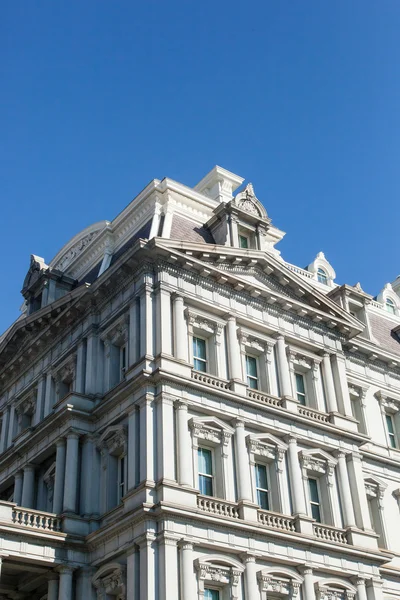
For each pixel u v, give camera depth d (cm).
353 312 5812
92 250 5522
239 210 5022
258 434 4344
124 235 5253
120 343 4547
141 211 5197
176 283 4462
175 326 4306
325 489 4528
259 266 4894
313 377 4912
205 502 3884
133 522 3744
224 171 5838
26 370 5388
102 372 4572
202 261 4606
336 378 5031
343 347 5403
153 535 3653
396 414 5588
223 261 4706
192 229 5034
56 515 4069
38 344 5238
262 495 4278
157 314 4297
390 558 4512
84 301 4803
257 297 4809
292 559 4062
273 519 4125
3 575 4231
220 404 4253
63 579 3909
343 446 4734
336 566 4247
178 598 3556
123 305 4531
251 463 4244
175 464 3900
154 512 3688
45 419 4559
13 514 3941
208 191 5850
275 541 4047
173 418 4022
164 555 3594
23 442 4725
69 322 4972
